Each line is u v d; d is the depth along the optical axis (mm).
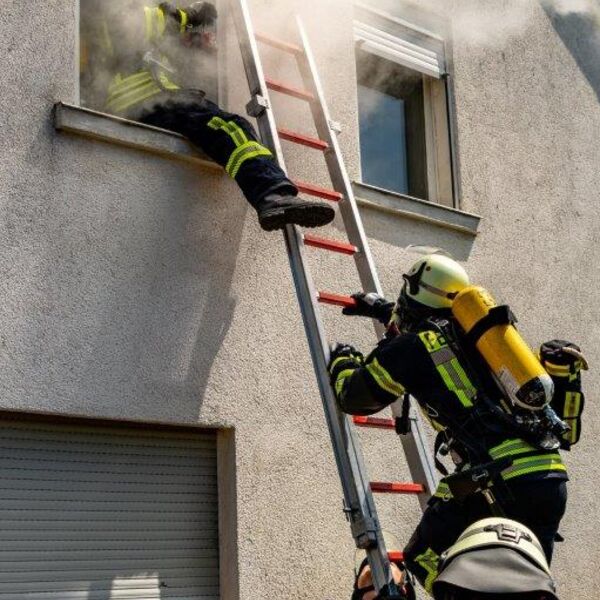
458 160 6234
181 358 4602
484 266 6141
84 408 4262
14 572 4074
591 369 6590
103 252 4469
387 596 3586
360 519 3877
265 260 5020
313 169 5363
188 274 4719
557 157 6875
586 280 6777
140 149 4684
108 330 4406
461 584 2365
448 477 3547
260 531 4656
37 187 4328
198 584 4582
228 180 4980
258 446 4754
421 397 3635
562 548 5973
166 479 4602
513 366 3496
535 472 3471
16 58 4391
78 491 4328
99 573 4301
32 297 4211
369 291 4746
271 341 4941
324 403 4098
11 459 4172
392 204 5656
